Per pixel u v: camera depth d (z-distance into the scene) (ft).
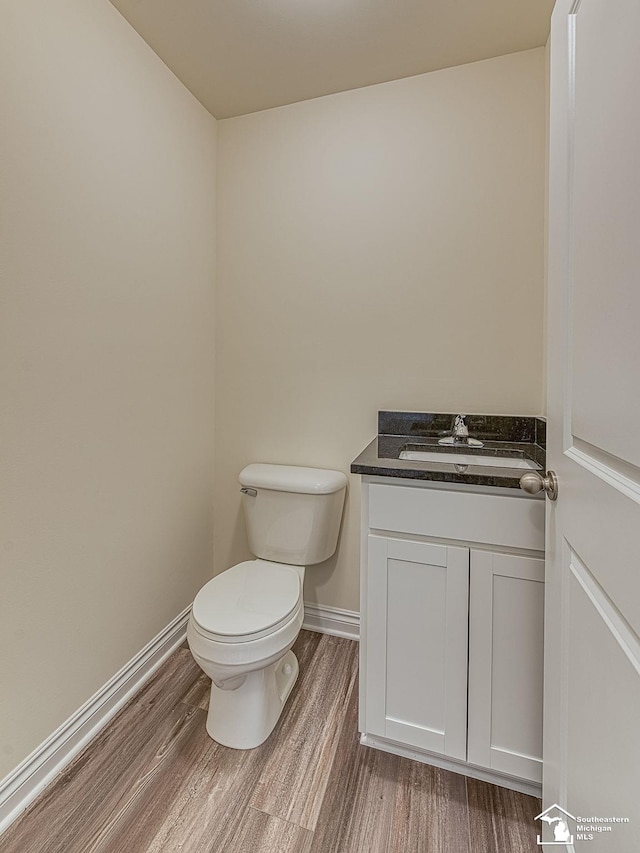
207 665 4.11
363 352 5.98
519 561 3.75
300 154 6.11
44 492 3.94
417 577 4.08
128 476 5.02
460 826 3.66
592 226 2.42
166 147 5.43
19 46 3.54
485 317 5.45
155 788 3.97
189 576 6.32
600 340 2.30
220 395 6.77
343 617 6.36
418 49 5.10
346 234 5.96
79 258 4.21
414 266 5.69
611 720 2.11
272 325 6.41
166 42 5.00
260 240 6.39
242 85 5.74
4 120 3.44
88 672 4.52
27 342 3.72
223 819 3.70
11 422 3.61
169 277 5.59
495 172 5.31
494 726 3.91
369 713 4.32
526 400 5.34
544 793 3.30
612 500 2.13
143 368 5.19
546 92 5.07
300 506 5.70
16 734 3.75
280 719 4.79
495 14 4.58
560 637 2.97
